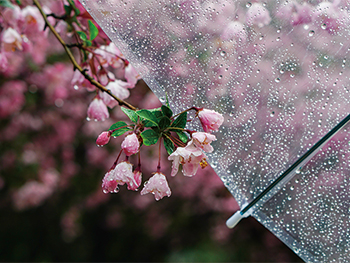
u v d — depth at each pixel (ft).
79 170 6.27
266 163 1.88
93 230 7.57
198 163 1.75
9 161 5.41
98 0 1.90
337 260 1.96
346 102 1.84
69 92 5.70
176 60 1.89
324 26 1.85
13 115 5.39
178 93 1.89
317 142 1.85
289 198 1.94
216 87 1.89
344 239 1.94
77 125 5.98
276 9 1.87
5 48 2.26
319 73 1.85
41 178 5.58
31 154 5.49
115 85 2.15
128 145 1.73
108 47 2.20
